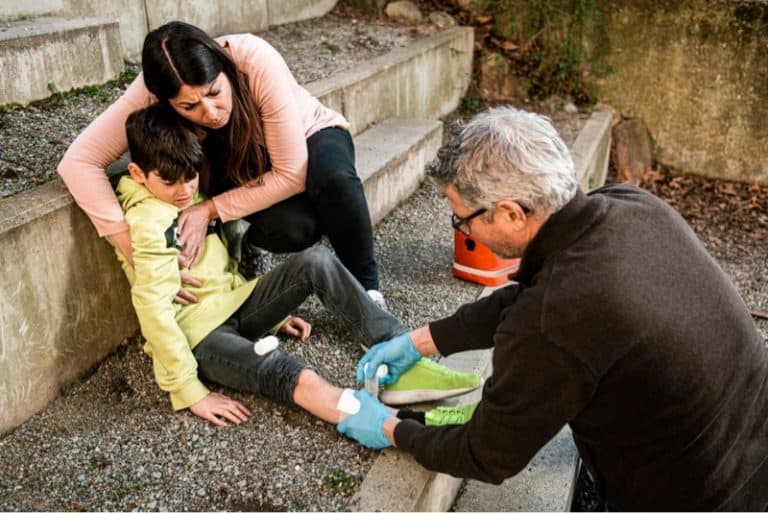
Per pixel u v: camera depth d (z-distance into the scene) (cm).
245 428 188
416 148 353
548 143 138
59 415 191
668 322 132
